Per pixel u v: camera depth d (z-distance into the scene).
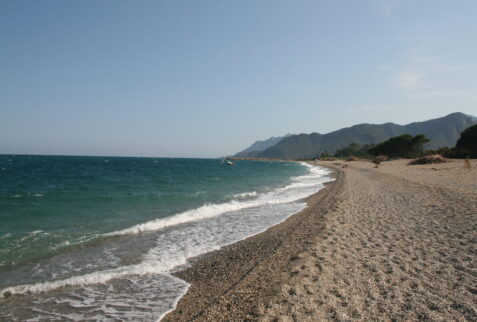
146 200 16.30
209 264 6.95
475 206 10.11
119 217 11.99
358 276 5.14
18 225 10.20
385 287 4.70
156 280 6.12
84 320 4.58
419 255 6.02
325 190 20.02
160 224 10.89
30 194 18.00
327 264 5.73
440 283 4.76
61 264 6.91
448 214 9.41
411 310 3.99
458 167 29.58
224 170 55.53
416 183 17.92
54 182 26.62
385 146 85.25
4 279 6.02
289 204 15.41
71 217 11.68
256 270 5.92
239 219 11.98
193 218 12.14
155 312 4.81
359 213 10.36
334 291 4.64
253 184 26.94
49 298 5.29
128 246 8.34
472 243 6.57
